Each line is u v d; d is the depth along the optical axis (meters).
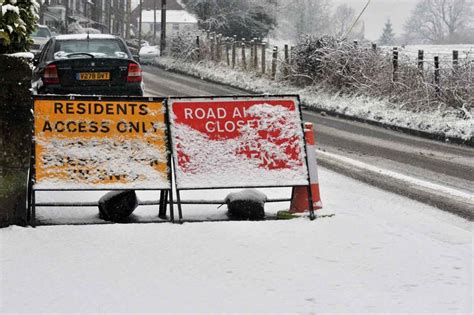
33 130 7.73
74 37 14.79
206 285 5.99
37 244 7.00
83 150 7.82
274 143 8.30
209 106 8.27
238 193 8.55
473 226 8.59
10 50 7.79
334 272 6.38
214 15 62.28
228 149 8.20
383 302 5.65
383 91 23.41
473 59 20.91
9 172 7.50
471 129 17.56
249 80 32.97
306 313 5.39
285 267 6.50
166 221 8.11
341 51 25.89
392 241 7.36
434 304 5.63
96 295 5.71
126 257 6.69
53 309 5.40
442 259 6.81
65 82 13.43
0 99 7.38
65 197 9.36
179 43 45.81
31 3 8.41
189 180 8.01
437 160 14.16
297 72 29.05
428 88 21.17
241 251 6.94
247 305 5.54
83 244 7.05
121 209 8.16
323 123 20.62
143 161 7.98
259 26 63.72
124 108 8.02
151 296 5.71
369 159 13.95
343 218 8.25
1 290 5.78
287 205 9.41
